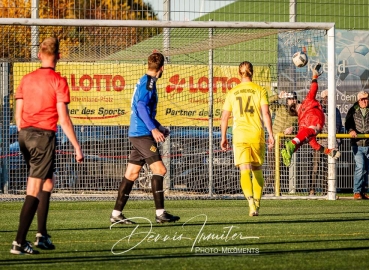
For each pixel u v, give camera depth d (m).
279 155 46.00
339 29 50.06
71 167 47.12
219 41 44.12
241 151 32.00
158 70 29.19
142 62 47.81
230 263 19.88
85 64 47.38
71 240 24.92
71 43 48.38
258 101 31.81
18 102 22.09
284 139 46.03
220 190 47.03
